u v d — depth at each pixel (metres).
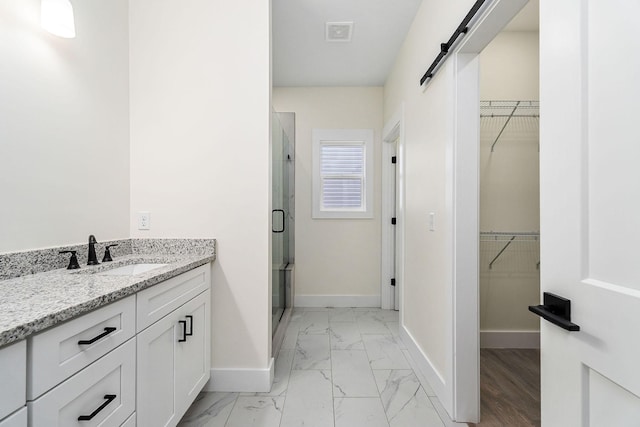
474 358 1.50
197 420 1.49
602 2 0.61
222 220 1.77
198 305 1.54
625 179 0.57
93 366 0.81
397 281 3.40
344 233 3.52
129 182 1.76
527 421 1.50
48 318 0.66
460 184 1.51
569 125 0.69
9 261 1.06
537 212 2.36
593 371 0.64
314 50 2.71
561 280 0.72
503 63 2.37
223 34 1.77
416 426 1.46
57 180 1.28
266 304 1.77
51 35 1.24
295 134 3.47
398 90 2.74
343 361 2.14
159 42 1.77
